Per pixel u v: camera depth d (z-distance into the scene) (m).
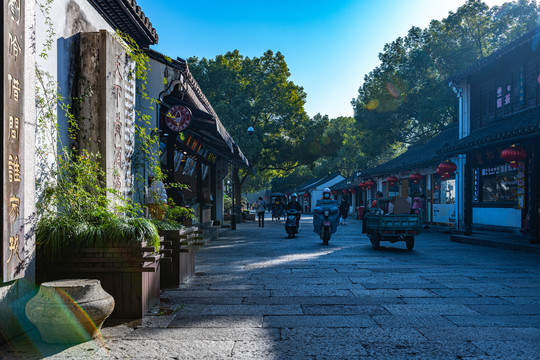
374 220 11.16
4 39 3.31
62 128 5.11
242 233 17.45
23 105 3.64
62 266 4.32
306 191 52.78
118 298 4.38
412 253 10.26
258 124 31.41
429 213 21.30
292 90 31.70
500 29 26.98
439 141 23.77
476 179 16.14
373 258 9.29
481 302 5.14
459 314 4.59
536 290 5.85
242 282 6.43
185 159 12.34
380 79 30.25
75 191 4.79
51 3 4.92
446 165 15.35
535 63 13.17
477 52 26.84
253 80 31.20
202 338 3.76
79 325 3.56
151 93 7.95
